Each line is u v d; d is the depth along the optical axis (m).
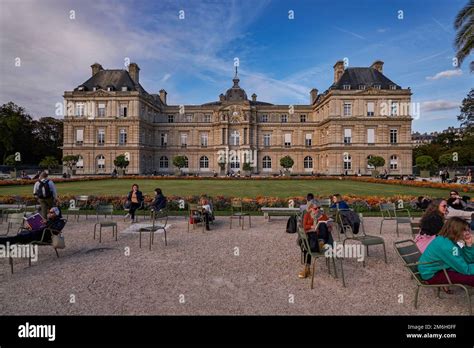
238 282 7.55
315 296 6.80
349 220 12.06
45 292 6.92
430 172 55.38
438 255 6.08
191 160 73.00
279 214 14.64
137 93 63.34
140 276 7.89
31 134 78.88
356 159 61.03
